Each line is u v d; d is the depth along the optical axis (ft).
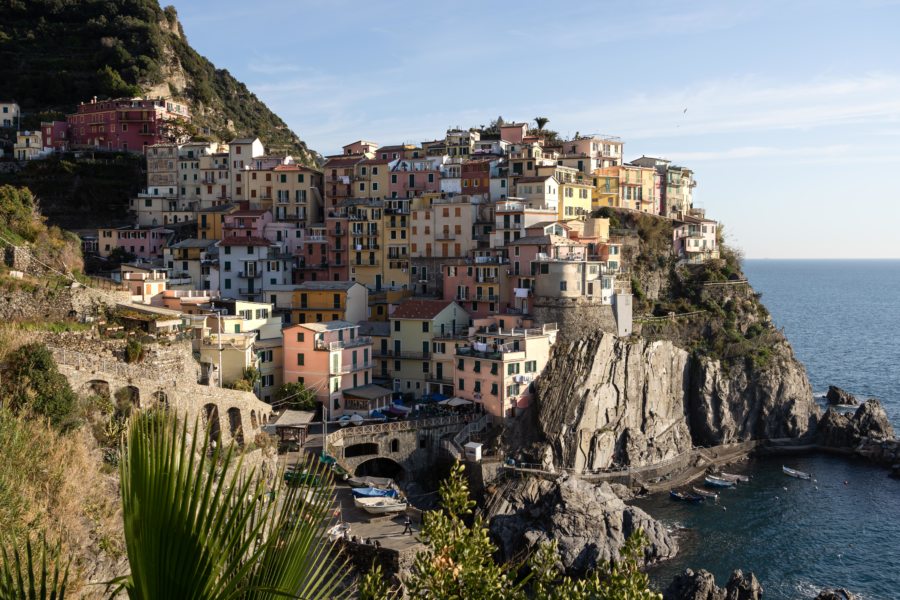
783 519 369.91
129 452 46.85
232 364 345.10
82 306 266.57
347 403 394.32
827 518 371.35
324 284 478.18
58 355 212.23
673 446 448.65
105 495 150.51
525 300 454.81
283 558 50.52
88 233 610.65
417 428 370.32
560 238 465.06
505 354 393.70
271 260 521.65
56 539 109.50
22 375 178.09
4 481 113.70
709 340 506.07
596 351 423.23
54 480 135.74
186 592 45.44
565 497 332.60
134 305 306.35
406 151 611.47
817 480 427.74
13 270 270.46
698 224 563.07
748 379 491.31
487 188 554.87
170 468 46.06
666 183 636.07
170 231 590.96
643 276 522.06
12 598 52.49
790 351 528.63
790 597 295.89
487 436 390.01
